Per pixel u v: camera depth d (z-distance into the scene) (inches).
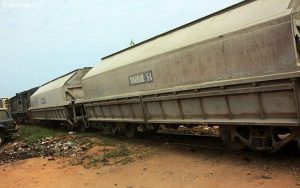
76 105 887.1
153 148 537.6
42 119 1186.6
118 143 626.5
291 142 400.8
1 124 863.7
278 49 336.8
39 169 510.9
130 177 408.5
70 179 436.5
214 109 418.3
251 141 390.6
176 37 498.3
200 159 431.5
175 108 480.7
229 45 385.7
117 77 617.3
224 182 339.3
